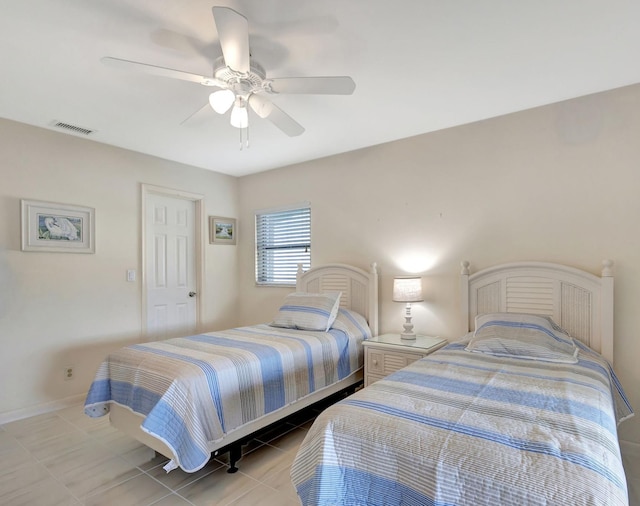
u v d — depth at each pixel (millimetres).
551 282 2680
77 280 3381
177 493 2047
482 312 2973
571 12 1739
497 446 1173
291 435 2781
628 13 1743
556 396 1580
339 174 3943
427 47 2021
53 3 1661
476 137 3084
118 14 1743
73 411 3189
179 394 2002
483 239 3045
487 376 1873
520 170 2879
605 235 2543
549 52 2074
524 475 1055
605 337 2438
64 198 3311
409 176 3459
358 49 2035
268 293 4574
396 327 3549
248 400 2303
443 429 1287
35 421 2980
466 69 2254
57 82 2395
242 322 4828
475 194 3090
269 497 2014
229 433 2186
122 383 2369
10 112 2867
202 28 1853
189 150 3799
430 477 1153
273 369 2488
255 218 4715
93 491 2062
